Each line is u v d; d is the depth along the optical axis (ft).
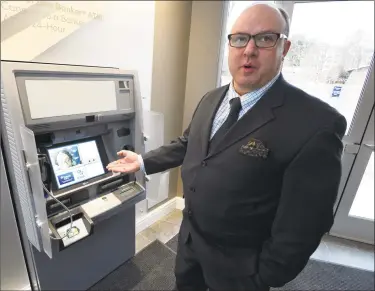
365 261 6.22
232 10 6.37
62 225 3.65
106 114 4.00
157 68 5.96
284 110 2.46
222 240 2.91
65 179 3.76
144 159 3.76
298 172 2.24
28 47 3.53
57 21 3.82
